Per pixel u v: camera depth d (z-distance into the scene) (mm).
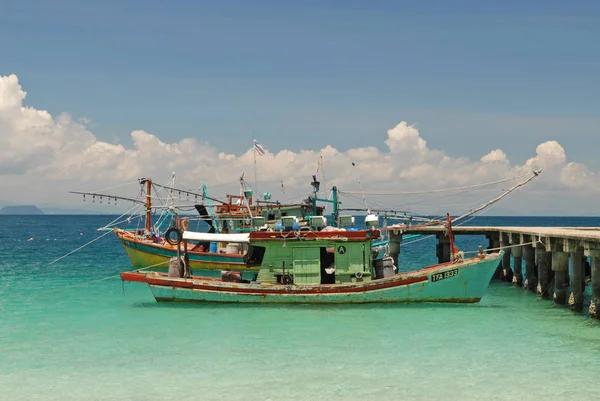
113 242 93312
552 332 21312
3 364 17828
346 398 14766
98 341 20531
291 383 15875
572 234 25266
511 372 16656
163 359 18203
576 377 16203
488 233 40438
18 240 97625
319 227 26297
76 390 15523
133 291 33219
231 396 14977
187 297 26438
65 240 98500
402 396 14875
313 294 25281
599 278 23031
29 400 14844
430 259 56406
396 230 41188
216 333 21391
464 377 16250
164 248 42281
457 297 25406
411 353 18594
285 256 25953
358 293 25125
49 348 19625
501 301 28453
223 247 41688
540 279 30156
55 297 30766
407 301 25234
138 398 14914
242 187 42219
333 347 19344
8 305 28156
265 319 23469
